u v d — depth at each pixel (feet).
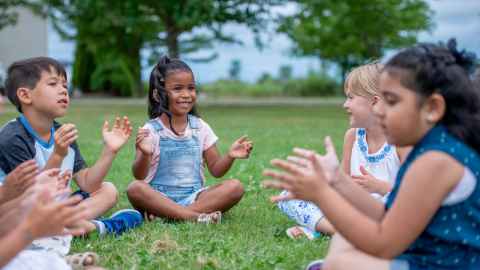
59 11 59.11
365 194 7.07
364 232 6.13
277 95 108.27
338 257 6.53
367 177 10.21
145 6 56.29
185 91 12.35
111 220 10.77
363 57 91.40
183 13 54.29
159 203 11.64
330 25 74.08
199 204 11.88
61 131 8.84
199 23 53.88
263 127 35.42
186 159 12.50
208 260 8.66
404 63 6.15
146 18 59.72
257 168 18.39
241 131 32.48
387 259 6.27
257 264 8.62
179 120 12.58
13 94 9.91
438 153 6.03
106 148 10.18
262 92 107.24
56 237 9.14
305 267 8.54
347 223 6.16
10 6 63.41
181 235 10.44
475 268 6.32
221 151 23.49
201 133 12.80
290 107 60.70
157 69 12.54
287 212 11.25
